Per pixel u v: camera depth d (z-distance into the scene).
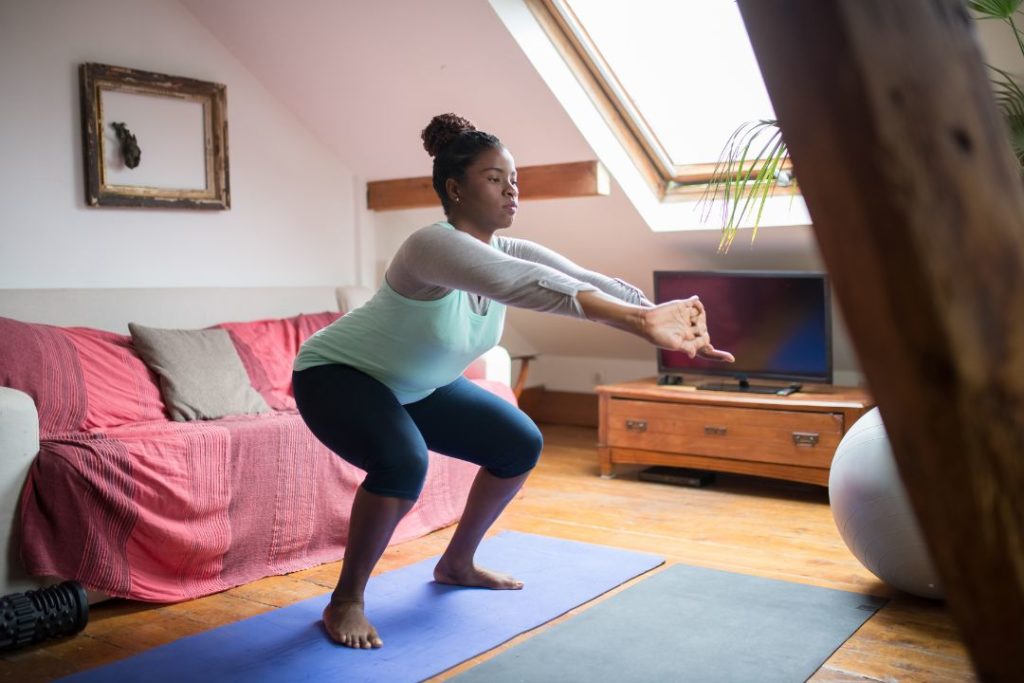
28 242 3.48
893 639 2.31
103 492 2.54
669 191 4.35
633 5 3.79
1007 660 0.68
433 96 4.00
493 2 3.42
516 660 2.18
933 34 0.66
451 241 2.06
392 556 3.12
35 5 3.47
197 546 2.72
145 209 3.84
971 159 0.65
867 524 2.51
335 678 2.09
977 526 0.66
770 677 2.07
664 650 2.23
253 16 3.91
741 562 2.99
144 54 3.83
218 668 2.15
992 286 0.64
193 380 3.35
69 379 3.05
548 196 4.12
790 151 0.69
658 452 4.19
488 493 2.64
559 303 1.83
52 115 3.53
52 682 2.09
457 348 2.34
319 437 2.38
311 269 4.54
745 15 0.69
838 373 4.77
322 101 4.28
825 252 0.68
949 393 0.64
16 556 2.44
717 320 4.30
